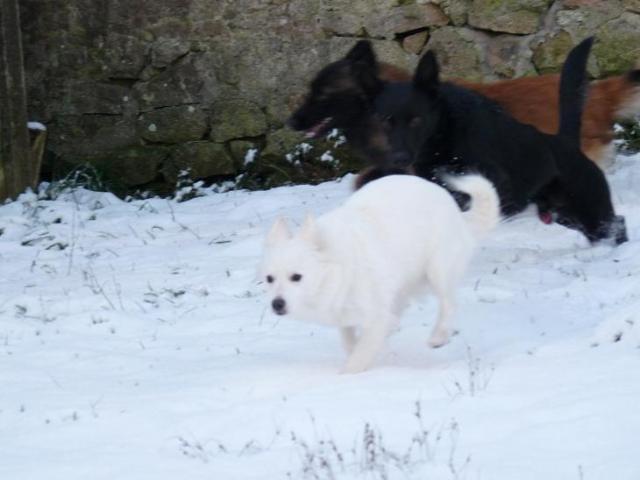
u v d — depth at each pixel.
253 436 7.02
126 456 6.84
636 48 16.67
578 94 12.54
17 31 16.25
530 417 6.79
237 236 14.10
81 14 17.95
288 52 17.55
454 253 8.78
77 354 9.69
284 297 7.91
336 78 13.12
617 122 16.36
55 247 14.31
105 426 7.53
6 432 7.61
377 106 12.09
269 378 8.34
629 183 14.78
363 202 8.62
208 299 11.41
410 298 9.02
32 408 8.12
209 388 8.22
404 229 8.50
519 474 5.87
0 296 12.04
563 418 6.70
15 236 14.86
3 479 6.55
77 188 17.25
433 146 12.20
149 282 12.16
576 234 13.12
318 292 8.04
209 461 6.61
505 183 12.09
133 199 17.64
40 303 11.56
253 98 17.70
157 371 9.03
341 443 6.71
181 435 7.20
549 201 12.66
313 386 8.02
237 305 11.08
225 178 18.08
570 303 10.03
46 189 16.95
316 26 17.44
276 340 9.73
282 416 7.30
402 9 17.19
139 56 17.92
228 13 17.59
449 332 8.76
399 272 8.48
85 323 10.76
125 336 10.34
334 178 17.44
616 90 14.41
